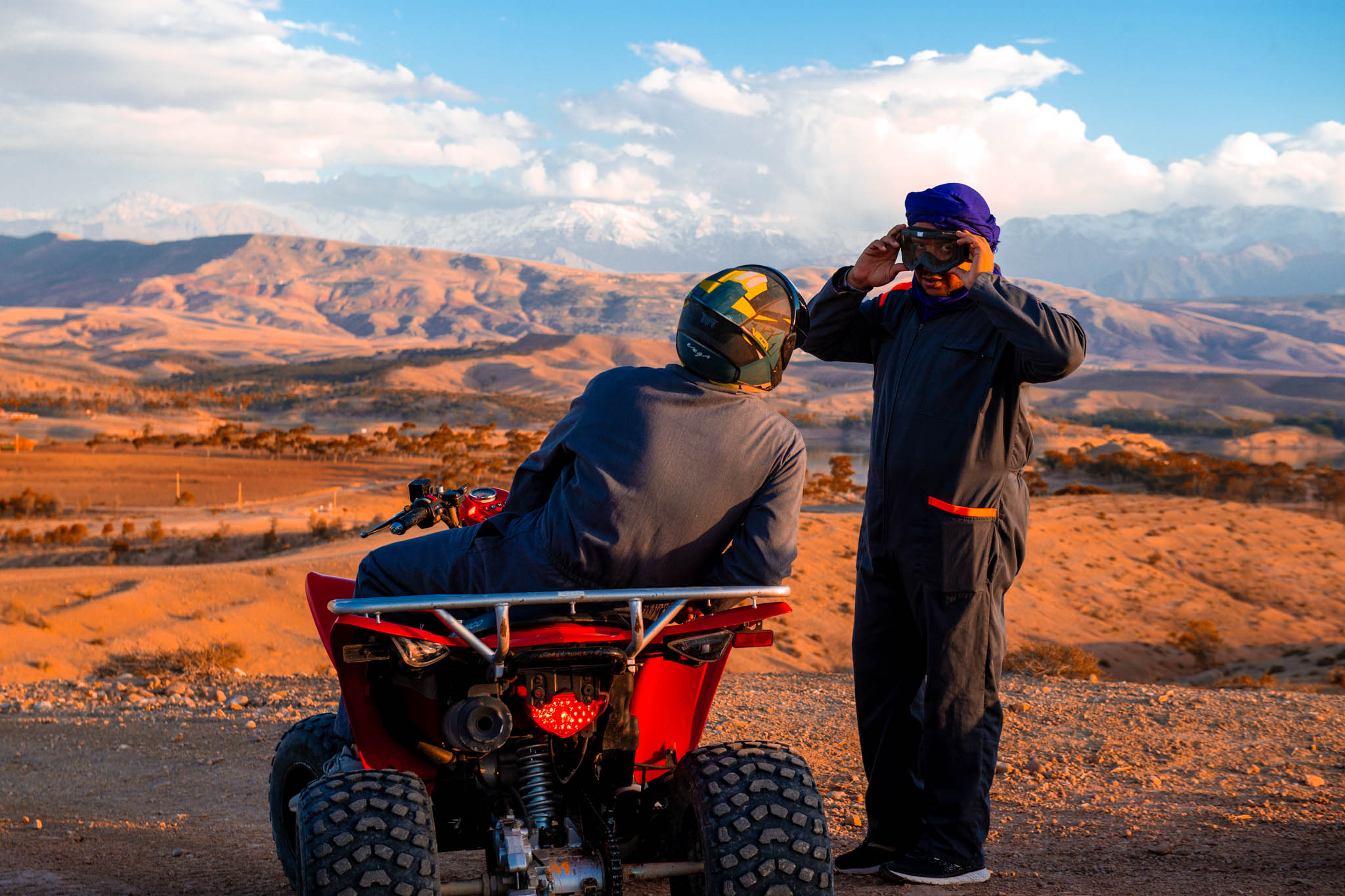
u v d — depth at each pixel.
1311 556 90.25
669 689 3.43
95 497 164.38
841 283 4.44
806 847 2.91
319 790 2.87
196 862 5.51
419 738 3.32
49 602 55.03
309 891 2.70
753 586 3.14
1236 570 85.69
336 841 2.73
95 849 5.98
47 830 6.73
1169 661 65.31
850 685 11.61
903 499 4.30
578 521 3.08
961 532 4.18
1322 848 4.85
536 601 2.92
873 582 4.54
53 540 118.06
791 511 3.23
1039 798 6.41
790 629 58.62
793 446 3.26
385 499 160.50
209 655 23.64
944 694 4.27
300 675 15.00
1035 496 129.75
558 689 3.11
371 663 3.27
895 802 4.61
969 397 4.18
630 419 3.12
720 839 2.90
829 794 6.54
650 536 3.08
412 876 2.72
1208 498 154.38
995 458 4.19
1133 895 4.15
